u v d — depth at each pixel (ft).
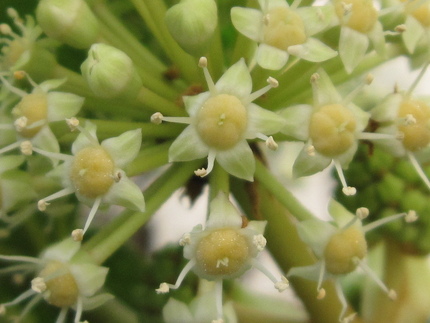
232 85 0.23
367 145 0.24
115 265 0.27
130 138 0.23
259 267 0.22
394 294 0.23
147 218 0.23
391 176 0.25
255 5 0.23
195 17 0.22
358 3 0.23
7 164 0.24
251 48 0.24
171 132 0.23
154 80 0.23
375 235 0.26
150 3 0.23
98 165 0.22
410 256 0.26
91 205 0.23
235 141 0.22
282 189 0.23
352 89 0.23
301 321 0.26
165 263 0.27
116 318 0.26
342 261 0.23
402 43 0.24
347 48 0.23
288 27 0.23
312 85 0.23
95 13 0.24
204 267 0.22
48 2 0.23
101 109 0.24
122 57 0.22
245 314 0.26
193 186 0.24
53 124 0.23
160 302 0.26
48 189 0.24
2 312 0.23
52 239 0.26
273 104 0.23
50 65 0.24
